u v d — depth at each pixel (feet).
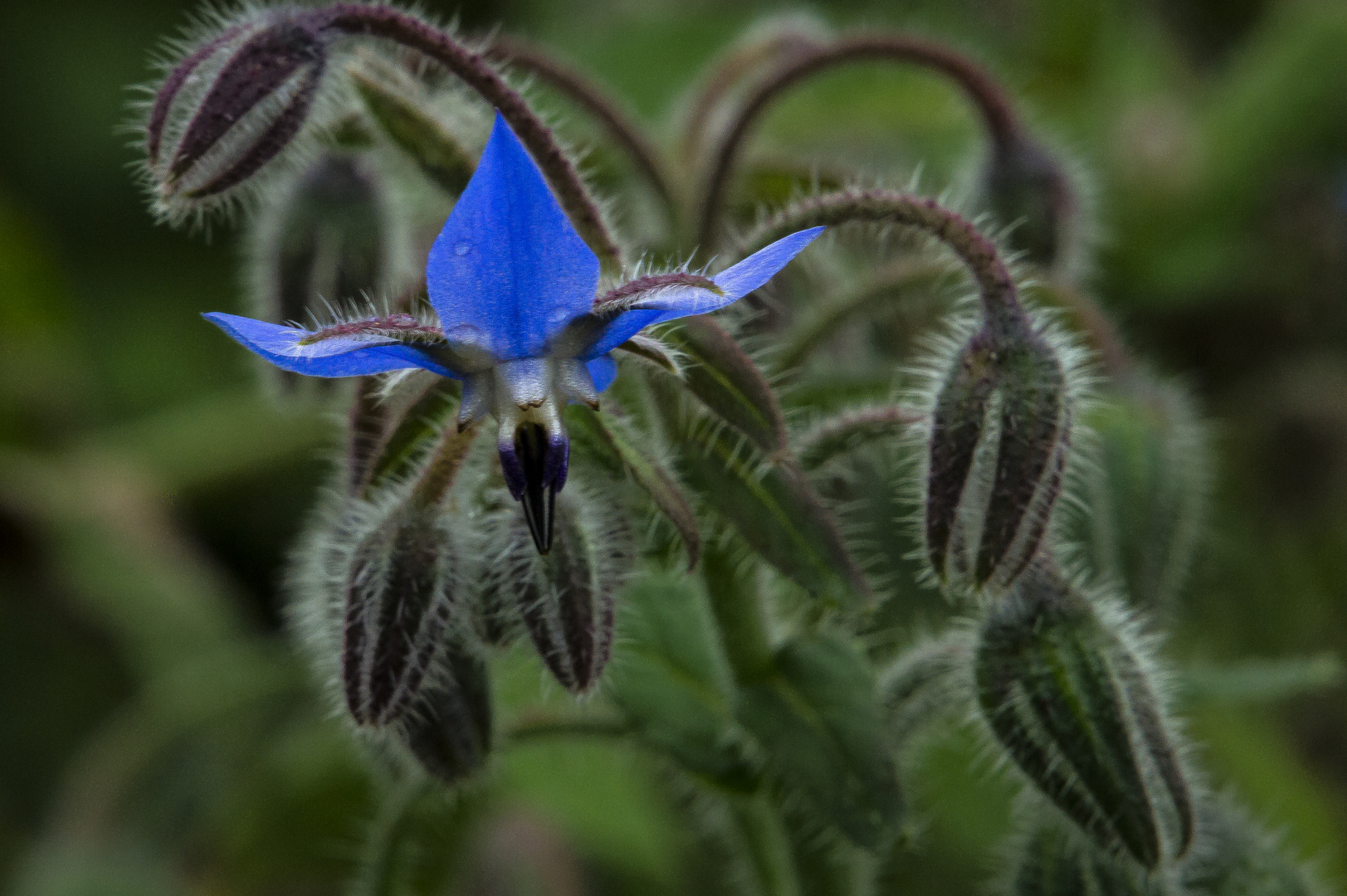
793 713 0.57
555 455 0.51
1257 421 0.86
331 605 0.55
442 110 0.58
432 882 0.75
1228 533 0.83
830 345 0.65
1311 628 0.83
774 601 0.59
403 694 0.53
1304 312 0.88
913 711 0.58
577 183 0.54
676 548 0.56
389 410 0.55
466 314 0.50
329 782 0.78
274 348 0.50
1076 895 0.57
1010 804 0.73
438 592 0.53
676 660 0.59
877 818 0.56
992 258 0.54
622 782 0.75
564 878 0.76
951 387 0.54
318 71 0.54
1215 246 0.89
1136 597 0.60
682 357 0.53
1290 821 0.75
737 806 0.60
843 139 0.78
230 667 0.85
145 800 0.82
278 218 0.59
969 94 0.62
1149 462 0.61
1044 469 0.54
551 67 0.61
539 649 0.53
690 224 0.61
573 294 0.50
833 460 0.57
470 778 0.55
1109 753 0.54
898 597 0.62
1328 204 0.88
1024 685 0.55
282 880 0.79
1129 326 0.90
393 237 0.60
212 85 0.54
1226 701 0.61
